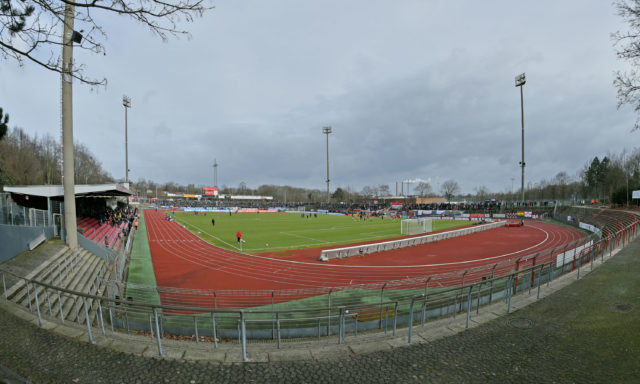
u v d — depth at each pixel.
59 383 4.58
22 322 7.10
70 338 6.28
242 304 13.73
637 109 8.21
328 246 31.23
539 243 34.25
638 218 29.22
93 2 4.91
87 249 19.19
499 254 27.67
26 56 4.94
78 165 68.38
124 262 21.30
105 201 40.91
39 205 25.73
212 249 28.94
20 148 49.84
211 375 4.99
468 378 4.89
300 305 13.41
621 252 15.97
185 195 131.88
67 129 17.92
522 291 10.83
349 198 151.75
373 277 19.11
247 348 6.45
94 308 11.17
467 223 61.41
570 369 5.08
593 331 6.54
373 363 5.45
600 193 84.44
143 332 9.87
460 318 8.05
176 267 21.62
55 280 12.95
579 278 11.25
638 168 64.31
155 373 5.00
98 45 5.39
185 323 11.28
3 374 4.24
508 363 5.35
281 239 36.06
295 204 120.31
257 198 141.75
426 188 149.12
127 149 63.78
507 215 70.88
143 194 159.50
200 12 5.42
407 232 44.12
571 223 55.38
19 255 15.98
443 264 23.23
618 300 8.38
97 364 5.23
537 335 6.51
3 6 4.58
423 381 4.81
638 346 5.75
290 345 6.84
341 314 7.45
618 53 8.12
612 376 4.82
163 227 47.12
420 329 7.45
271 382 4.80
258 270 20.88
